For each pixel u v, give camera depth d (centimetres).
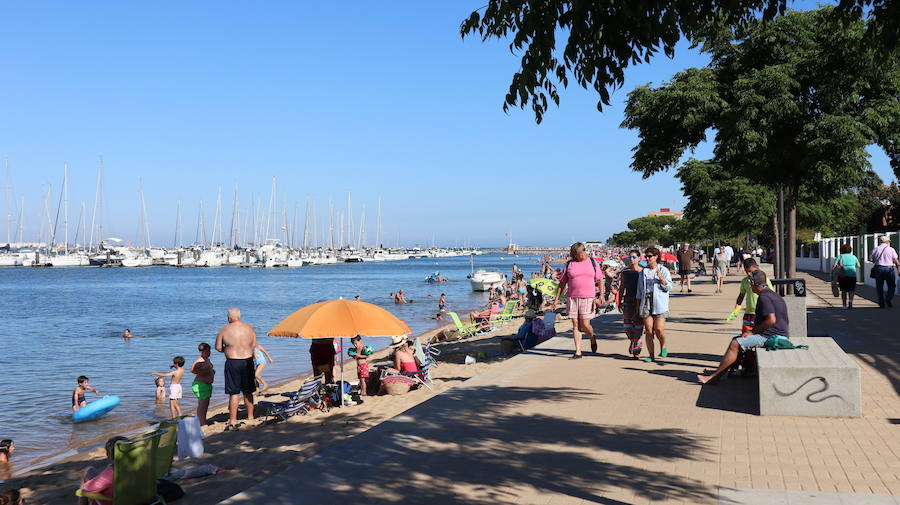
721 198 4638
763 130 1405
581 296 1252
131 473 707
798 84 1360
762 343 949
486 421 793
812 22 1414
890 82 1358
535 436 725
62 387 2186
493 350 2236
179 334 3834
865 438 694
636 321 1224
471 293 7250
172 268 18100
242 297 7244
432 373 1781
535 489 565
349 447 695
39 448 1455
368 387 1543
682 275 2970
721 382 993
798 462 621
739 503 523
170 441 772
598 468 614
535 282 3175
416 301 5988
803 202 4522
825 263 4528
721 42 1474
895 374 1022
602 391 949
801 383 788
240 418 1423
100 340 3541
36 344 3372
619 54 599
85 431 1598
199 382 1373
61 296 7650
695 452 657
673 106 1491
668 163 1659
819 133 1396
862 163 1377
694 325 1723
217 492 797
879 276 1970
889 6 697
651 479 582
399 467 629
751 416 793
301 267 18250
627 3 559
